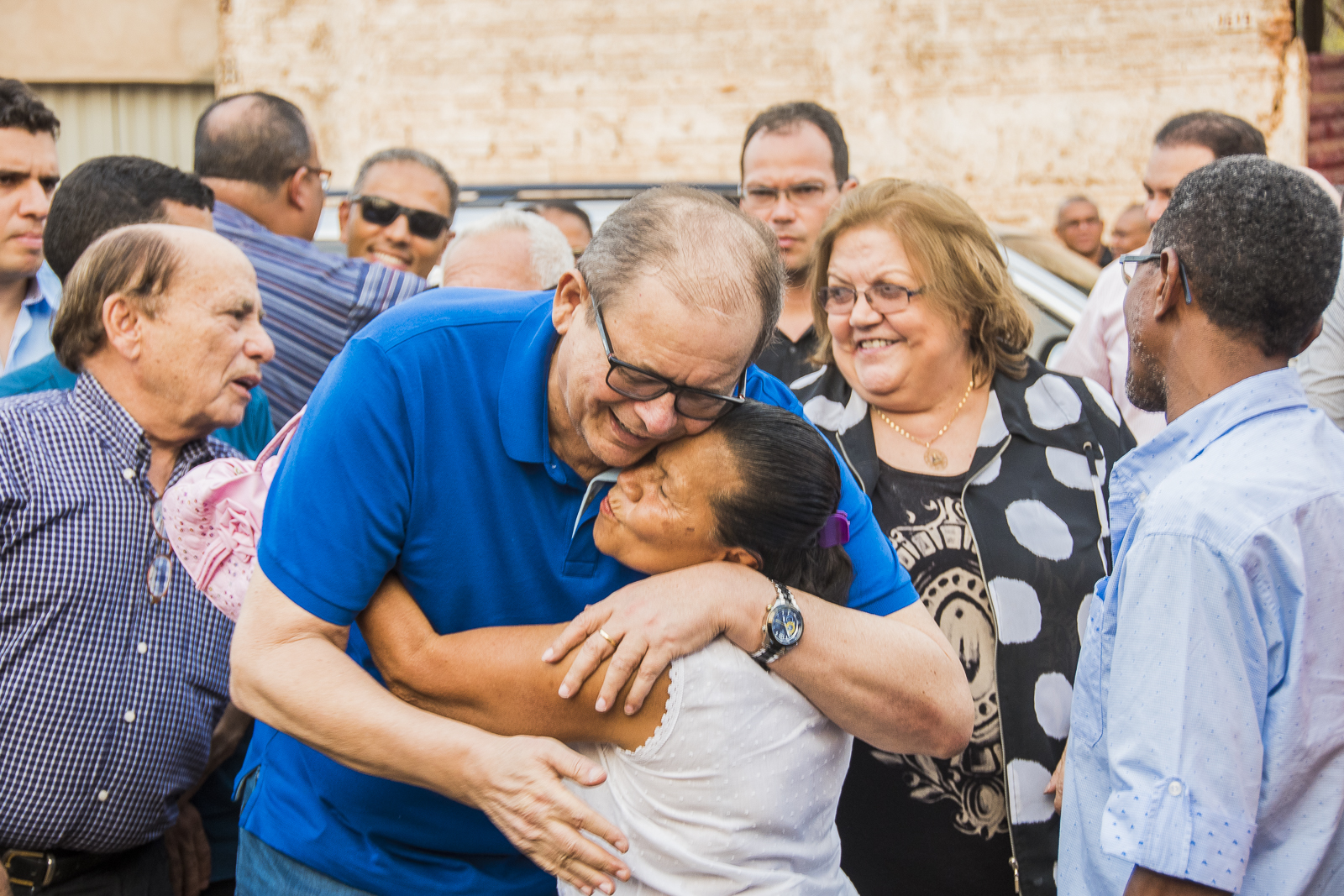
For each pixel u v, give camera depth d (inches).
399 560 57.0
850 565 58.4
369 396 53.7
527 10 238.5
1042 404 81.0
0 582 69.3
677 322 47.6
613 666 50.1
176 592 75.5
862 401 82.9
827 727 55.5
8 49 250.2
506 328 57.7
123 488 74.0
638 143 239.6
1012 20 227.5
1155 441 60.9
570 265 109.2
